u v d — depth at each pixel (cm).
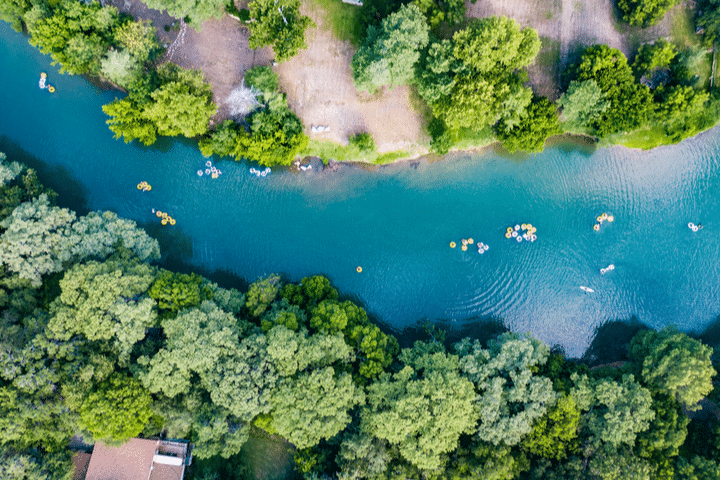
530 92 4875
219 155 5703
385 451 4572
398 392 4591
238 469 5103
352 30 5428
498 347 5053
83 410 4250
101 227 4969
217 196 5759
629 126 5153
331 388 4419
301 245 5788
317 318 4800
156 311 4650
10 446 4362
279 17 4800
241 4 5325
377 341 4956
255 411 4419
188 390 4500
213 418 4419
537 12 5503
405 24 4606
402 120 5584
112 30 4966
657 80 5428
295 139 5241
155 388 4369
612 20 5531
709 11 5281
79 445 4875
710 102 5375
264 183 5756
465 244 5781
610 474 4475
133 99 5028
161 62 5369
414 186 5772
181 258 5716
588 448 4656
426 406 4456
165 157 5725
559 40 5525
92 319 4347
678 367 4747
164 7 4741
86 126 5684
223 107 5484
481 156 5734
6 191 4962
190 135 5144
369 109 5556
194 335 4453
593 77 5078
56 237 4719
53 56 5012
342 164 5728
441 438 4428
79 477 4784
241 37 5422
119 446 4538
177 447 4884
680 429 4769
